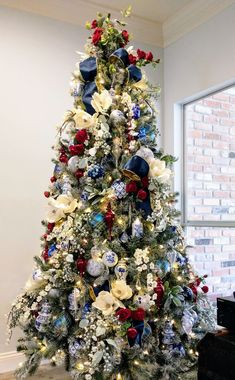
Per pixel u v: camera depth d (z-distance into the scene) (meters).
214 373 1.64
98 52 2.23
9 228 2.73
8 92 2.78
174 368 1.90
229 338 1.64
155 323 1.92
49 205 2.21
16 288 2.72
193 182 3.31
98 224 1.93
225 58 2.81
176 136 3.37
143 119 2.12
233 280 2.94
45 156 2.90
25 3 2.85
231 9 2.77
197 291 2.16
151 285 1.87
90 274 1.91
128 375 1.76
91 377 1.73
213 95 3.13
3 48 2.77
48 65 2.94
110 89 2.16
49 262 2.02
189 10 3.07
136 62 2.26
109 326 1.79
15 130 2.79
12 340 2.66
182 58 3.25
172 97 3.36
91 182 2.02
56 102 2.96
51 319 1.89
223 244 3.05
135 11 3.15
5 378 2.48
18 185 2.78
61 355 1.89
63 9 2.99
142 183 1.97
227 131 3.03
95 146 2.03
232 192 2.96
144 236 1.96
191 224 3.31
